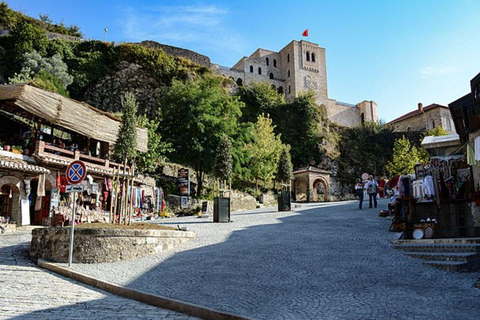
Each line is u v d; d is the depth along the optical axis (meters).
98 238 10.73
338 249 11.01
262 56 76.00
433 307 6.16
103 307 6.67
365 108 76.81
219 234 14.63
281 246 11.70
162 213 25.14
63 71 42.25
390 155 59.88
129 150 14.73
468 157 13.49
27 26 43.25
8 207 17.00
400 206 13.63
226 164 23.83
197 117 30.55
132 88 45.75
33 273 9.41
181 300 6.75
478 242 9.95
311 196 41.41
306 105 55.94
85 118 21.31
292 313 6.00
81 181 10.23
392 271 8.60
